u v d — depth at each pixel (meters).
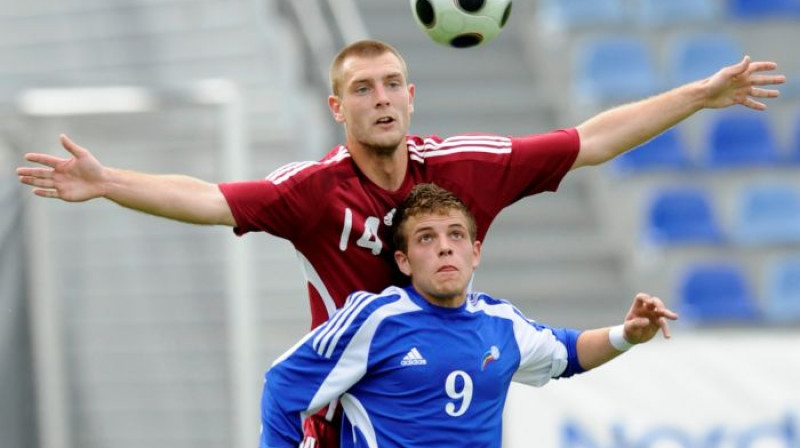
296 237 18.17
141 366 35.97
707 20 53.41
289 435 17.83
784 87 51.56
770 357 31.22
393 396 17.48
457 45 18.95
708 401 31.14
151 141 35.28
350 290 18.38
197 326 35.94
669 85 51.38
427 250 17.39
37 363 33.88
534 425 31.06
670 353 31.23
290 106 39.84
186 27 40.59
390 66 17.81
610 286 44.12
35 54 41.12
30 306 34.00
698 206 46.34
